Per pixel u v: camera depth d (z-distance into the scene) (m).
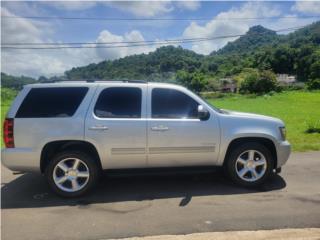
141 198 5.05
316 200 4.80
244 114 5.60
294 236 3.71
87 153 5.18
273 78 81.69
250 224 4.02
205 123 5.24
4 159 4.99
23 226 4.16
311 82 86.25
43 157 5.09
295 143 9.65
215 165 5.41
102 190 5.44
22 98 5.09
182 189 5.41
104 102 5.16
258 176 5.41
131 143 5.10
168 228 3.99
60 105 5.09
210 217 4.27
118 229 4.01
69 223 4.22
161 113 5.22
